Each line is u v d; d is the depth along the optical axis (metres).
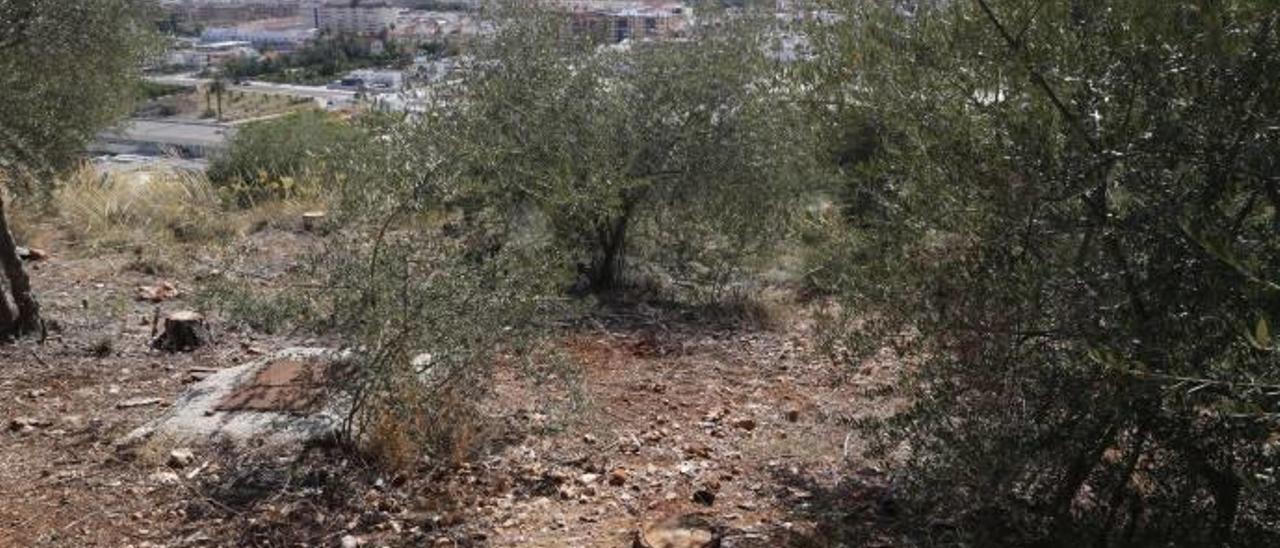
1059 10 3.56
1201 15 3.26
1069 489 3.78
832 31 4.29
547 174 7.27
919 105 3.80
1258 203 3.42
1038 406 3.62
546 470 4.86
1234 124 3.22
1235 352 3.06
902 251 3.90
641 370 6.30
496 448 5.07
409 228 5.09
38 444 5.11
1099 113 3.40
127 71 10.75
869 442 4.45
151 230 9.45
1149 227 3.28
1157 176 3.29
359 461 4.79
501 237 5.65
